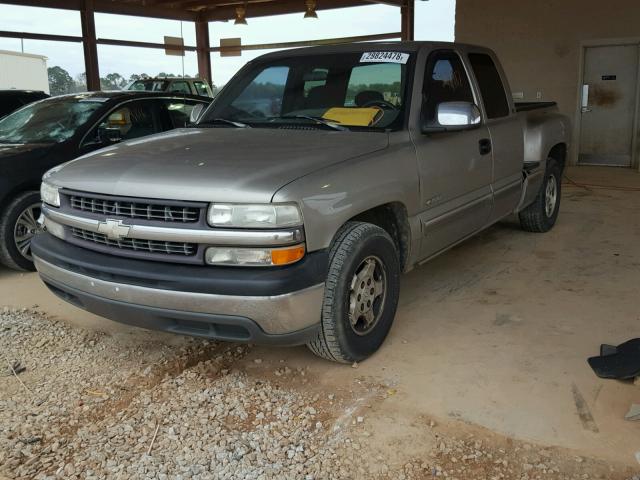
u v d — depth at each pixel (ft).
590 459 9.11
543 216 21.27
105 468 9.17
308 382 11.48
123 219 10.50
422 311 14.70
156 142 12.73
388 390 11.10
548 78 40.24
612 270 17.52
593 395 10.81
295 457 9.33
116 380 11.76
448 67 15.14
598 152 40.09
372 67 14.14
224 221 9.74
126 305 10.55
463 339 13.12
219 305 9.81
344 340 11.22
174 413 10.57
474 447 9.46
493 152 16.15
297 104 14.47
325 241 10.41
